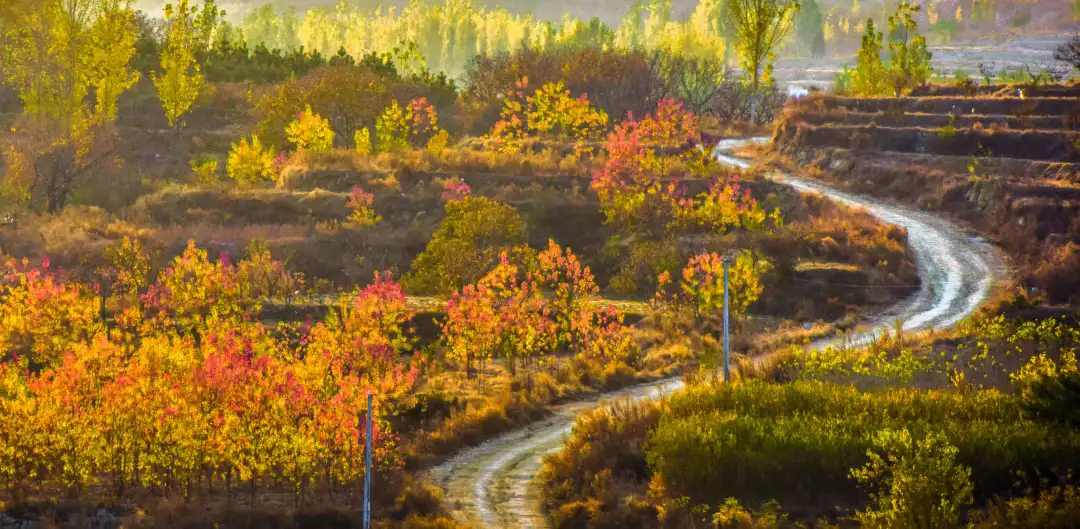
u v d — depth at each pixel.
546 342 51.72
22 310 48.59
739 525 29.61
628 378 47.19
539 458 38.56
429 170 72.31
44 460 35.78
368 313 44.00
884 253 59.28
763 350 48.84
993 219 64.12
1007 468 30.72
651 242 60.94
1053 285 53.28
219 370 36.09
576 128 83.88
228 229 64.56
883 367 41.38
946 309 53.38
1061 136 70.69
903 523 26.88
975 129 74.62
